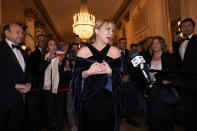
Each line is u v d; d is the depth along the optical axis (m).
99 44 1.53
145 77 1.68
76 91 1.46
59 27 14.30
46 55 2.92
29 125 2.52
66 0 9.52
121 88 1.52
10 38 2.24
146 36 7.10
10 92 2.05
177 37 3.98
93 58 1.47
